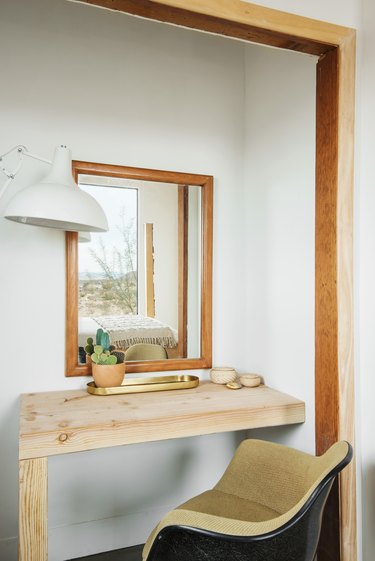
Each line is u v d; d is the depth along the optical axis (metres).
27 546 1.42
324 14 1.54
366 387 1.59
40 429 1.48
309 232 1.87
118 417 1.62
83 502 2.09
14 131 1.97
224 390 2.06
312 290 1.85
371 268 1.57
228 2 1.38
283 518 1.04
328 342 1.63
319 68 1.68
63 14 2.05
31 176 1.99
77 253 2.06
